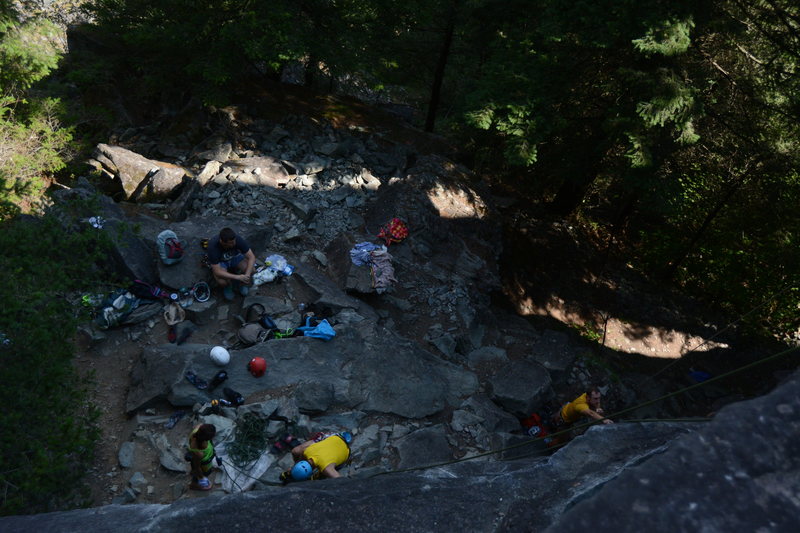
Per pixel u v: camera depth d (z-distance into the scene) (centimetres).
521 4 1303
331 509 285
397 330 974
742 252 1573
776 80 1155
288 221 1117
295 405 757
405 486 326
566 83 1176
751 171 1407
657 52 1033
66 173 1205
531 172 1688
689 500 102
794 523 97
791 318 1555
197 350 795
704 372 1484
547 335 1105
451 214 1255
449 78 1948
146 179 1134
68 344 620
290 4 1288
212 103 1266
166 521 274
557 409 973
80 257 776
